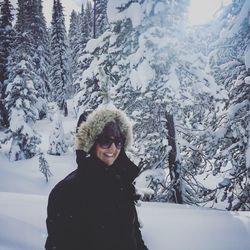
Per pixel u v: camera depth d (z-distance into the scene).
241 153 9.94
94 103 12.59
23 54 28.38
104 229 1.81
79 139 1.92
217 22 9.66
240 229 5.48
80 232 1.76
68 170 25.73
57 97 54.06
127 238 1.97
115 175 1.96
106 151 1.90
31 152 27.58
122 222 1.94
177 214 6.26
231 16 9.45
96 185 1.81
